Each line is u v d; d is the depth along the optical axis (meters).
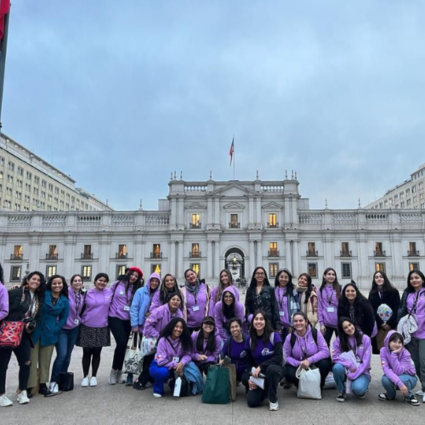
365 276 58.41
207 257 59.78
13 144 97.19
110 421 7.01
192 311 10.32
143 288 9.97
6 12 10.34
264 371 7.96
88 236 61.41
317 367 8.64
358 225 60.03
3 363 7.96
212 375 8.16
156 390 8.51
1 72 10.18
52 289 8.73
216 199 61.56
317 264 59.56
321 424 6.84
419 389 9.09
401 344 8.20
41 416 7.29
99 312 9.53
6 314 7.84
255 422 6.94
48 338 8.65
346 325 8.43
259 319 8.27
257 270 10.15
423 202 110.00
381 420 7.02
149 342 9.05
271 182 62.56
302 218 61.50
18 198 93.81
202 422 6.94
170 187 62.53
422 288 8.77
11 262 60.66
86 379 9.44
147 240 61.22
